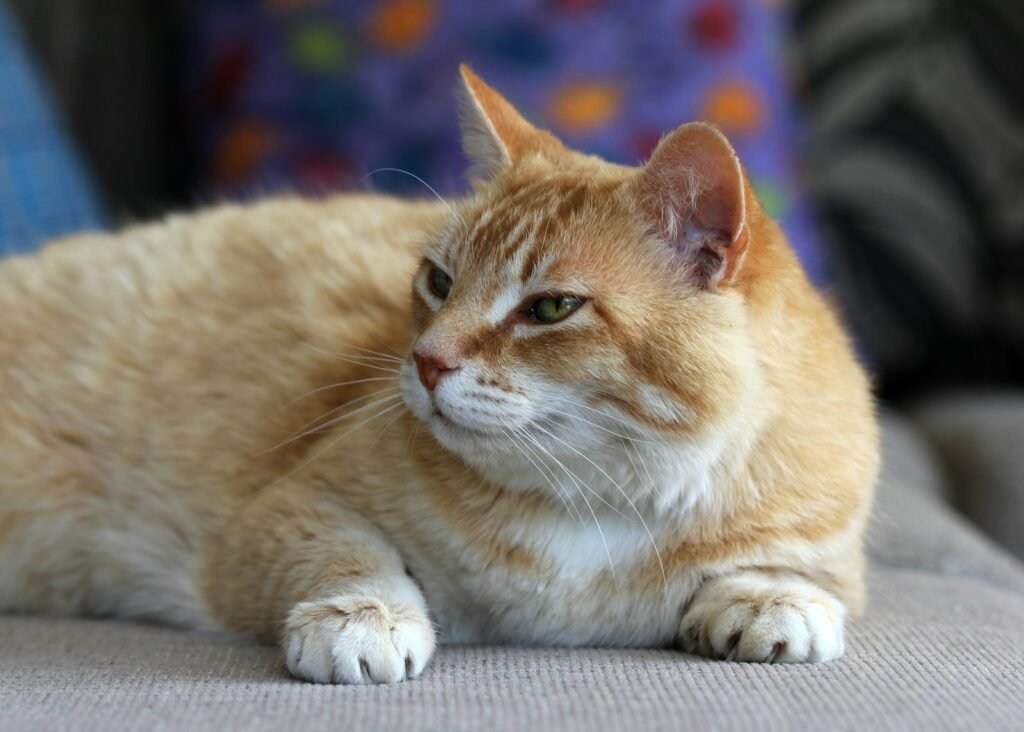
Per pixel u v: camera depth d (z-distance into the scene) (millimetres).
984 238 1176
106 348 719
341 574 613
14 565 708
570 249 602
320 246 735
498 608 629
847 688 555
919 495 865
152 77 1027
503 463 610
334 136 970
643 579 623
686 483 611
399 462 634
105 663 595
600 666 585
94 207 910
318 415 673
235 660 605
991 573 754
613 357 593
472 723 522
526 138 673
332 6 988
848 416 643
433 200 831
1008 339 1179
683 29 1009
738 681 562
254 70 988
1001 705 543
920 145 1171
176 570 686
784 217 1005
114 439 700
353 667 571
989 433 1001
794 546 625
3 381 716
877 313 1171
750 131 1003
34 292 742
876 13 1176
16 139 864
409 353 620
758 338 612
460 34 982
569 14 993
